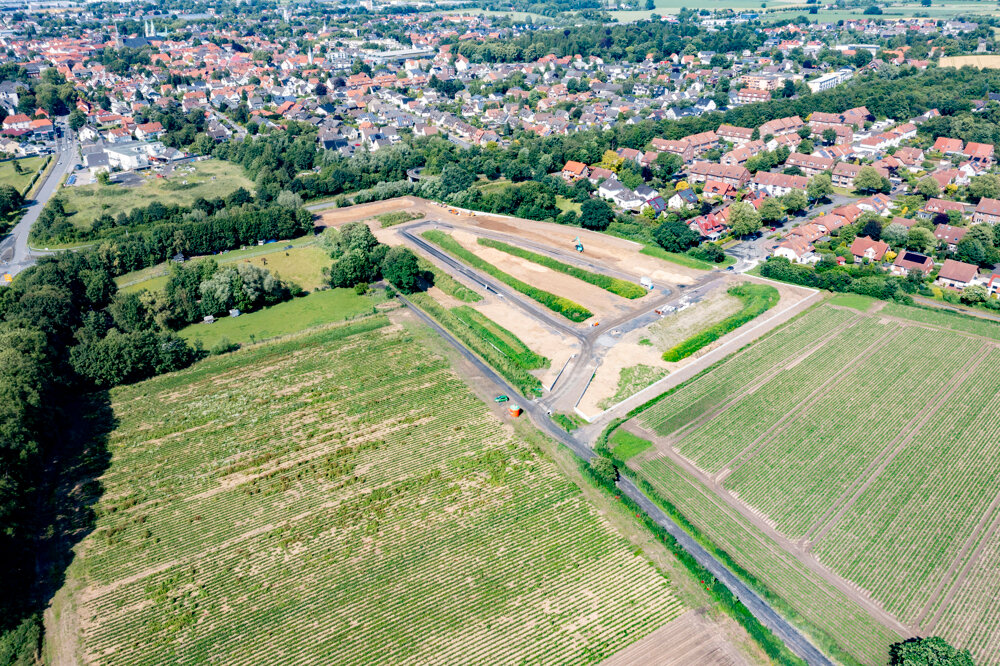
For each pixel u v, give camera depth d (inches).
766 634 3676.2
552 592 3961.6
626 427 5354.3
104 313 7003.0
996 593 3909.9
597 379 5969.5
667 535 4276.6
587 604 3880.4
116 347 5989.2
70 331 6678.2
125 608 3951.8
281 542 4365.2
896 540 4286.4
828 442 5162.4
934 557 4160.9
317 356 6471.5
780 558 4170.8
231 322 7185.0
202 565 4222.4
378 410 5639.8
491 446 5177.2
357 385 5989.2
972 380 5861.2
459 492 4722.0
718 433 5285.4
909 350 6348.4
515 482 4798.2
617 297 7450.8
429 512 4559.5
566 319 7037.4
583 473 4847.4
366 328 6948.8
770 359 6250.0
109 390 6013.8
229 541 4392.2
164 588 4060.0
